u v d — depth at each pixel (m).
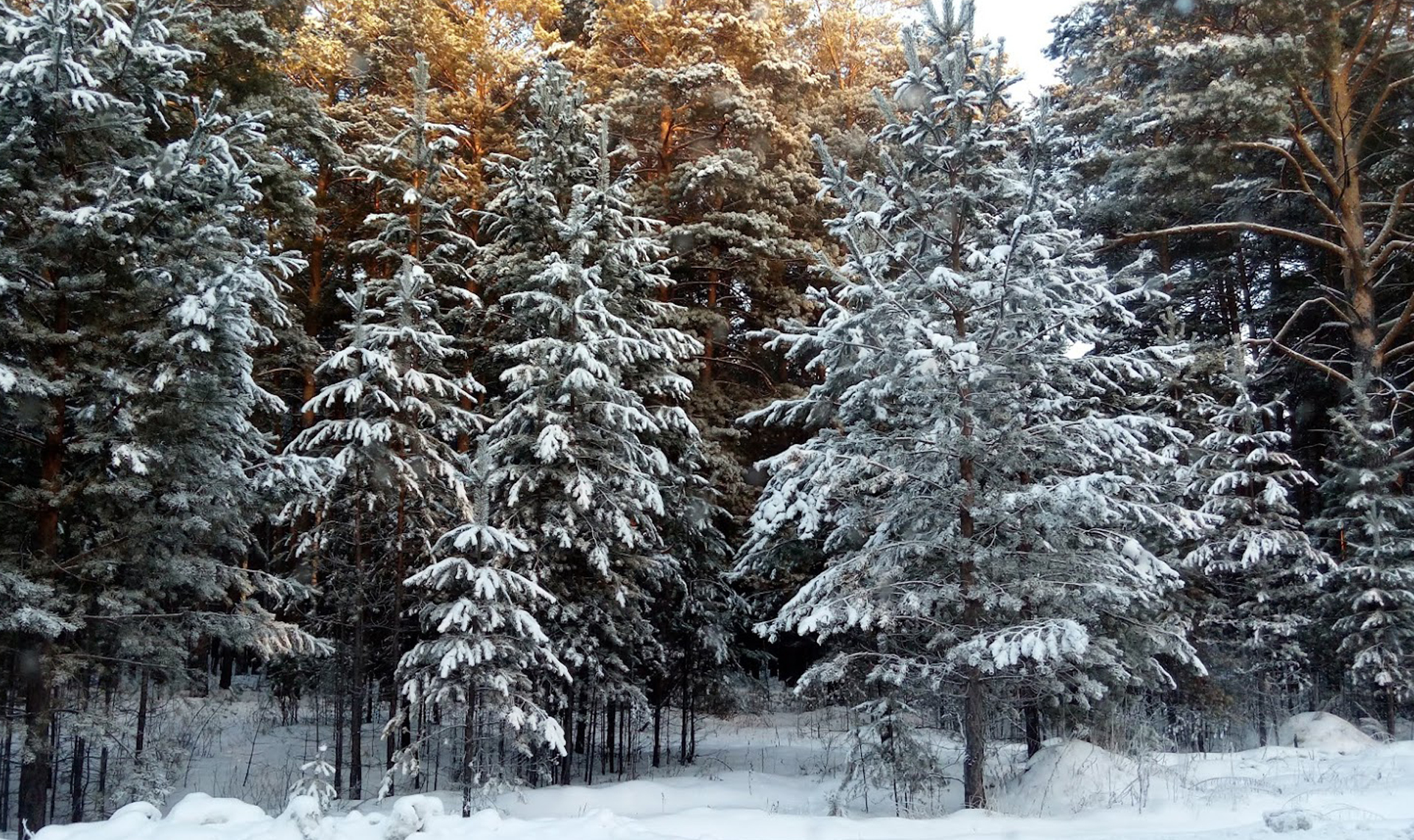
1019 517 10.22
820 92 26.03
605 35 24.61
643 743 19.00
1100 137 21.14
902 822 9.21
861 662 11.94
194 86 16.86
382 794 9.70
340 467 11.57
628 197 16.45
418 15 22.31
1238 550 17.75
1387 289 24.75
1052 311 10.44
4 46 9.86
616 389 13.59
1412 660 16.56
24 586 9.05
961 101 11.31
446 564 9.84
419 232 15.38
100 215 9.68
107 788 10.95
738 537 18.61
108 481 10.08
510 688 10.11
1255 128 19.98
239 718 18.61
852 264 10.51
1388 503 17.27
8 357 9.79
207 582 10.76
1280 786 10.73
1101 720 12.46
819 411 12.97
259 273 10.84
